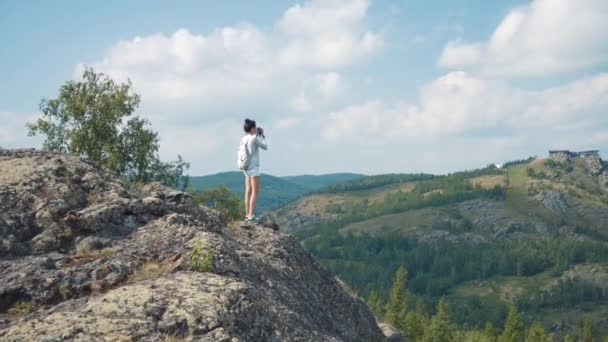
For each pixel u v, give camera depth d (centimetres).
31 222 970
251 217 1457
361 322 1434
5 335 641
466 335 14875
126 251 940
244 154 1443
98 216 1014
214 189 2394
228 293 808
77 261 895
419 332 11900
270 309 884
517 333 13425
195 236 1005
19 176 1066
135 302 740
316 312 1165
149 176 3991
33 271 827
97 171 1240
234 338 723
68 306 748
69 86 3788
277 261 1272
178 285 804
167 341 675
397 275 13400
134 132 3922
